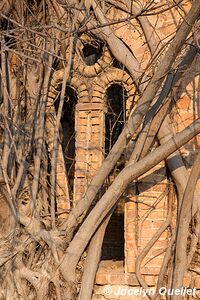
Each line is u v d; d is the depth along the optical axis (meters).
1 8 7.09
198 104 7.40
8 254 6.71
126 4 7.57
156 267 7.25
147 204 7.39
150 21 7.58
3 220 6.95
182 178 7.16
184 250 6.90
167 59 6.46
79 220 6.82
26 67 7.36
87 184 7.41
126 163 7.25
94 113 7.79
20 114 7.23
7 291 6.68
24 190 7.05
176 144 6.64
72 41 7.12
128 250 7.36
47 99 7.70
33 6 7.48
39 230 6.82
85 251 6.94
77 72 7.84
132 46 7.60
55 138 7.16
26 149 7.10
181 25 6.28
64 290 6.69
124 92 7.69
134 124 6.71
